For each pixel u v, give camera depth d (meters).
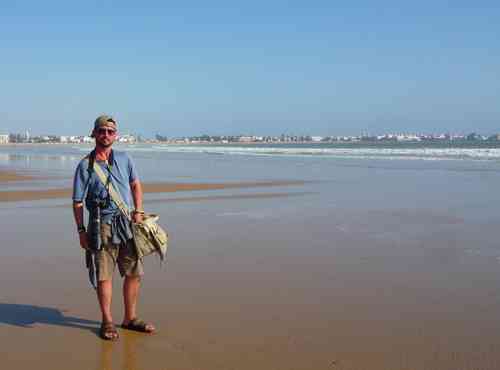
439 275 7.00
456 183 21.33
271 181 23.69
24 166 39.81
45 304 5.82
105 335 4.81
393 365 4.22
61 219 12.02
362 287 6.45
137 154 71.56
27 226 11.02
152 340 4.79
